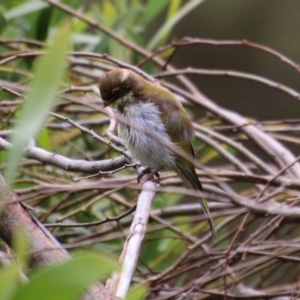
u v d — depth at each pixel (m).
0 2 11.71
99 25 11.37
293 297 8.57
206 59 25.02
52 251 5.61
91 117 11.65
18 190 8.77
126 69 10.12
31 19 12.23
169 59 11.06
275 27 24.61
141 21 13.23
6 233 5.78
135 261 6.22
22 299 3.91
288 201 8.71
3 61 9.48
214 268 8.79
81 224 8.05
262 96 24.38
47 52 4.05
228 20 24.75
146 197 7.08
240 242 10.49
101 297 5.43
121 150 8.13
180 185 10.66
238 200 7.30
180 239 10.18
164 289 9.12
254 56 24.69
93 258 3.86
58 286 3.90
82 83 10.95
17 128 4.25
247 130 10.85
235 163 10.51
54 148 10.88
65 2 12.37
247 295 9.23
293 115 24.25
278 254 8.93
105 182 7.22
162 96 10.00
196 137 10.73
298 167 10.30
